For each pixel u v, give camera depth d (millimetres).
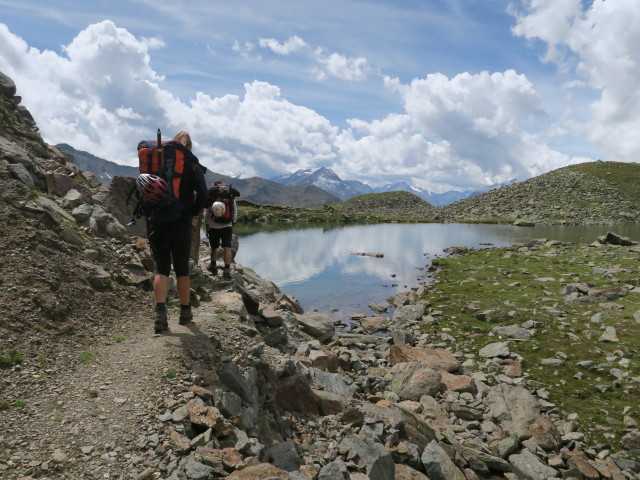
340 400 8062
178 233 7336
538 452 8773
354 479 5508
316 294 23875
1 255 7664
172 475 4273
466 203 147250
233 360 7168
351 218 114062
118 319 7984
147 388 5707
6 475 3941
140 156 7094
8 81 16641
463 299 20594
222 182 13188
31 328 6480
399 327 17688
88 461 4340
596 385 11406
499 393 10648
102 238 10977
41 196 10703
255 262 34062
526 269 26359
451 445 8141
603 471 8219
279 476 4559
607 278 21719
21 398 5086
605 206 116938
